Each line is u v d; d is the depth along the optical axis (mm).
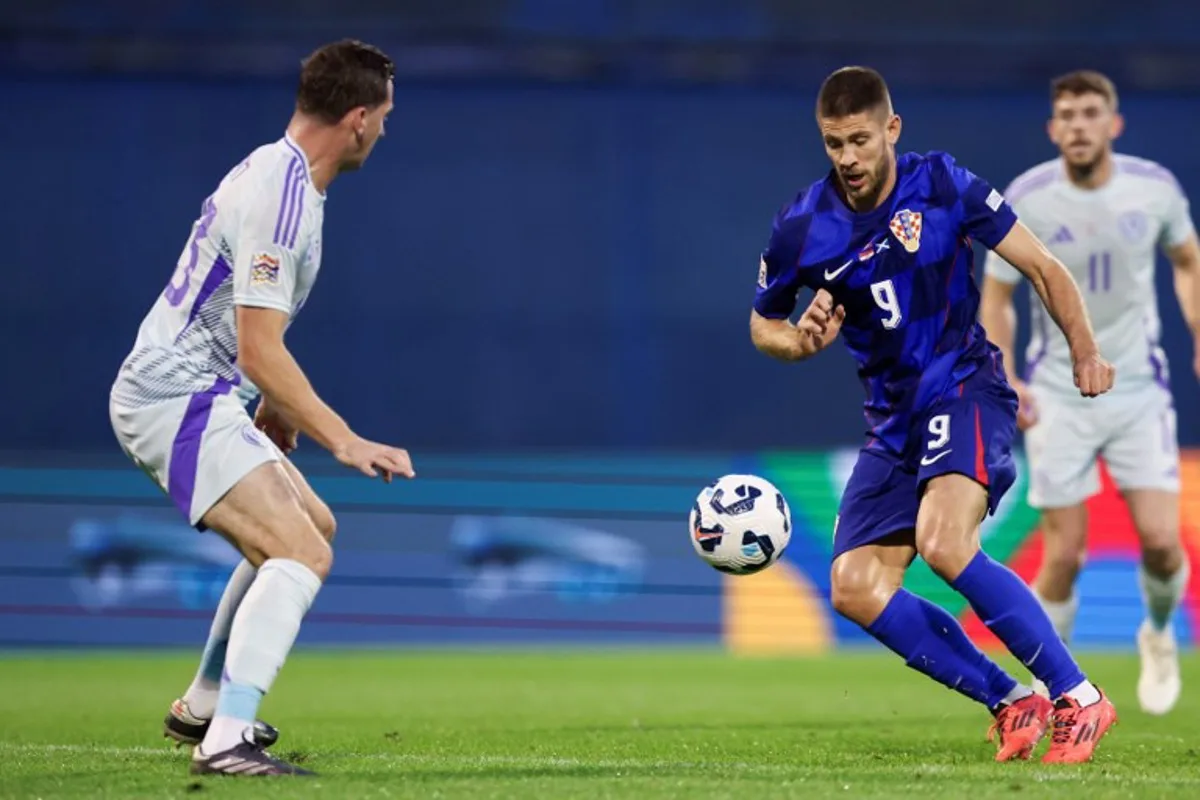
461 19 53656
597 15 54000
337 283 53156
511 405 53281
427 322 53312
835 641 48062
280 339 15672
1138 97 54094
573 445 53281
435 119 53562
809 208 18969
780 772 16281
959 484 18266
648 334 53625
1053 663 18141
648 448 53188
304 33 53625
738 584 48844
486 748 20578
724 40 54156
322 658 43250
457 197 53531
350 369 53125
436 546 49375
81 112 52875
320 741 21688
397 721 25984
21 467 48875
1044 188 27000
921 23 54094
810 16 54156
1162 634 27344
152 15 53156
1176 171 53906
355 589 48812
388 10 53656
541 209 53688
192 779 15117
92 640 47531
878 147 17953
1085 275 26750
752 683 35156
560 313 53531
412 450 52875
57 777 15727
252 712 15516
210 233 16016
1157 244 28156
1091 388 18125
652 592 48969
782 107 54094
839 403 53250
